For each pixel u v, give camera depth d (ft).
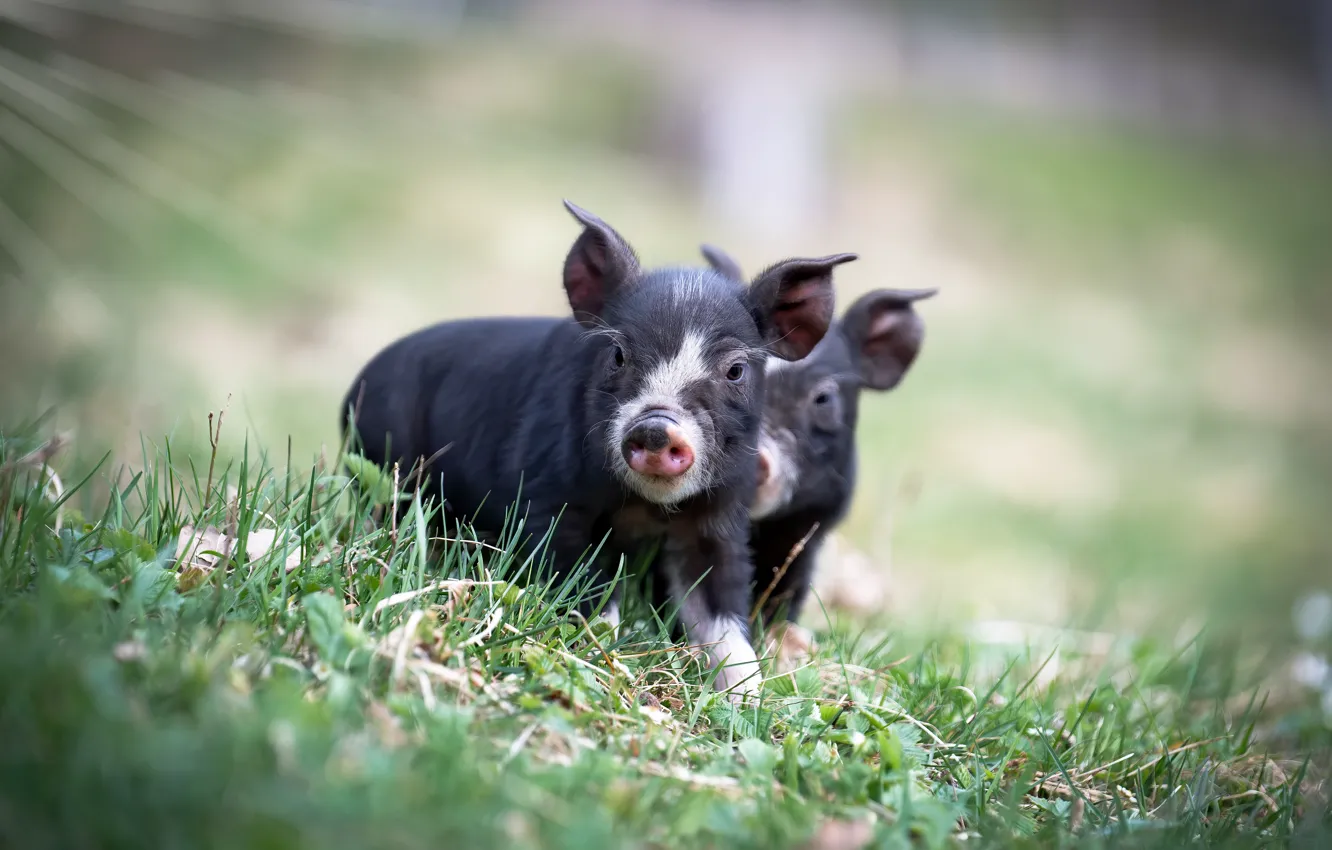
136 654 12.84
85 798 10.37
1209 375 73.31
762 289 19.71
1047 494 52.42
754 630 22.49
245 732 11.63
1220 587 46.11
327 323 52.95
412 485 21.54
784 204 85.51
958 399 61.46
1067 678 25.95
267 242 56.95
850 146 94.58
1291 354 79.20
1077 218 92.94
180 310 50.11
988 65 125.49
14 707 11.22
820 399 23.52
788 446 23.04
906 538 43.50
